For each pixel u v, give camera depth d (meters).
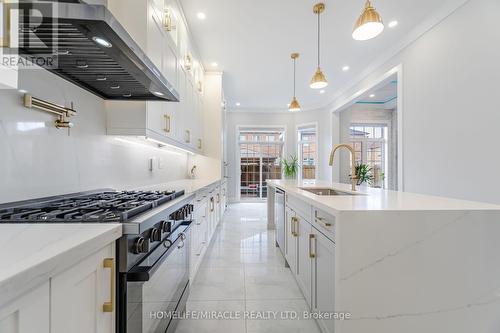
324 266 1.50
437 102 3.06
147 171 2.65
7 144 1.12
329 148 6.79
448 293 1.19
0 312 0.49
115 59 1.23
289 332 1.67
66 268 0.66
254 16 3.08
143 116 1.89
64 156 1.47
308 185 2.91
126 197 1.54
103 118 1.86
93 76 1.44
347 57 4.21
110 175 1.96
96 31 0.99
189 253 1.96
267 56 4.18
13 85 0.96
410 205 1.32
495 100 2.39
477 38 2.56
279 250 3.30
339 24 3.26
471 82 2.62
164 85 1.60
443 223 1.19
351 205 1.32
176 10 2.62
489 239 1.20
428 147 3.20
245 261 2.92
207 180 3.94
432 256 1.19
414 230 1.19
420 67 3.33
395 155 7.41
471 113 2.62
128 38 1.10
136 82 1.55
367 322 1.18
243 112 7.78
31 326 0.56
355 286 1.18
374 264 1.18
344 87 5.64
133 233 0.93
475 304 1.19
